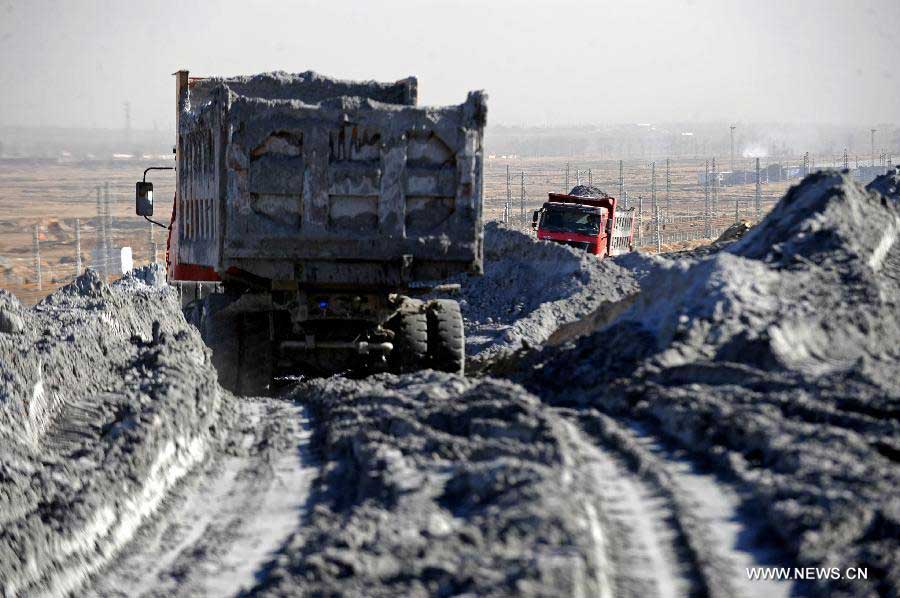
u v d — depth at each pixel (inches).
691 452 914.7
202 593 741.3
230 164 1481.3
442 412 1066.1
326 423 1226.0
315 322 1609.3
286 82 1888.5
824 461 803.4
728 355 1171.9
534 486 729.0
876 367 1067.3
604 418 1050.1
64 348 1412.4
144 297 1999.3
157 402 1179.9
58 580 808.3
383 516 765.9
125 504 944.3
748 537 709.3
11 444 1048.2
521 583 576.1
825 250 1379.2
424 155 1509.6
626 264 2920.8
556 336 1847.9
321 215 1498.5
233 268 1518.2
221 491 1032.2
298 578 685.3
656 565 655.8
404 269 1521.9
